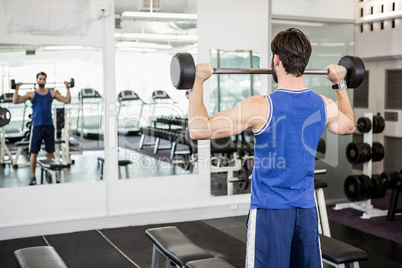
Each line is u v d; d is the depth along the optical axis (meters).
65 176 4.07
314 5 4.93
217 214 4.59
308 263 1.55
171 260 2.32
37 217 4.02
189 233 4.08
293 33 1.49
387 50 5.12
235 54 4.58
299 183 1.52
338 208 4.85
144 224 4.34
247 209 4.71
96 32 4.07
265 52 4.69
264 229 1.51
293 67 1.48
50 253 2.15
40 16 3.89
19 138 3.92
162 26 4.27
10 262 3.38
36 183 3.99
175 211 4.44
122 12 4.14
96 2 4.05
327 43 5.05
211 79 4.52
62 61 3.99
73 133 4.07
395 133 5.41
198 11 4.39
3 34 3.81
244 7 4.57
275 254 1.50
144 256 3.50
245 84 4.64
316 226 1.56
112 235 4.01
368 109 5.73
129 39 4.18
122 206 4.27
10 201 3.93
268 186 1.51
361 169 5.92
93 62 4.09
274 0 4.73
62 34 3.97
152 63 4.26
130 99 4.21
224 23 4.51
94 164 4.15
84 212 4.16
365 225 4.26
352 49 5.17
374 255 3.47
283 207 1.50
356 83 1.72
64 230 4.09
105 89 4.13
